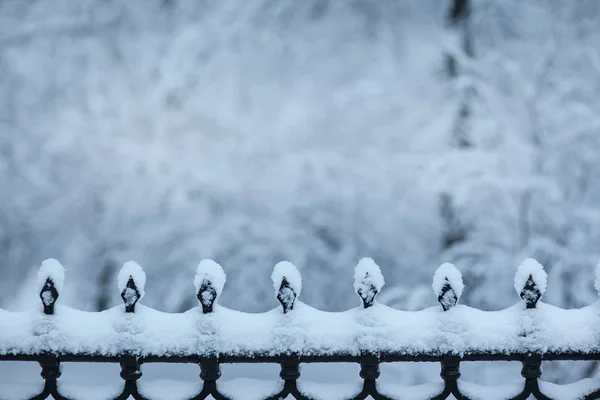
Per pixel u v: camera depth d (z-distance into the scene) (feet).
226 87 20.90
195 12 21.33
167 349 4.00
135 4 21.22
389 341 4.02
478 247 17.52
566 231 17.16
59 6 20.99
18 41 20.85
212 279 4.09
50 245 20.51
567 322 4.08
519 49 20.43
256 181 20.40
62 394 4.06
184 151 19.97
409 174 19.77
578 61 19.57
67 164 20.08
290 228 20.39
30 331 3.98
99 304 20.02
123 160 19.54
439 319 4.09
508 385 4.22
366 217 20.58
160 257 19.95
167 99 20.47
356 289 4.15
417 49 21.36
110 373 11.44
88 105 20.63
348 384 4.19
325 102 21.90
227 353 4.00
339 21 22.76
